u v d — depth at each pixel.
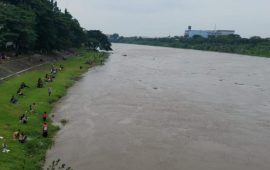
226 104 67.12
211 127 51.53
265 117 58.47
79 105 60.84
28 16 97.38
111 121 52.28
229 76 110.44
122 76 97.62
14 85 67.56
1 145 37.75
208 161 39.22
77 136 45.19
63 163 37.03
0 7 91.81
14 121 46.78
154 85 84.75
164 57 186.12
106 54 184.25
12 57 93.25
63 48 128.88
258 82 99.25
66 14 166.75
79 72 99.38
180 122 53.38
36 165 35.16
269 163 39.34
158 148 42.34
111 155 39.72
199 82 93.62
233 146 44.12
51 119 51.72
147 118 54.69
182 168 37.12
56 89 70.31
